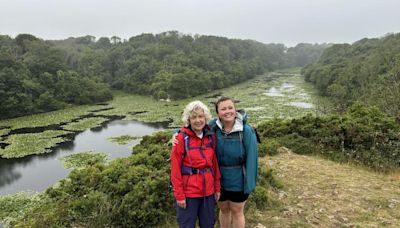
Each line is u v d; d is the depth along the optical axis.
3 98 42.81
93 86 60.41
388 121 10.91
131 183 6.16
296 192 6.98
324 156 10.30
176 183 4.04
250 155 4.18
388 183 7.57
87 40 132.75
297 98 54.56
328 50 107.31
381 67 42.16
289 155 10.15
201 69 81.00
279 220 5.70
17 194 16.98
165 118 40.22
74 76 60.09
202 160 4.04
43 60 60.09
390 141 10.04
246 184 4.21
